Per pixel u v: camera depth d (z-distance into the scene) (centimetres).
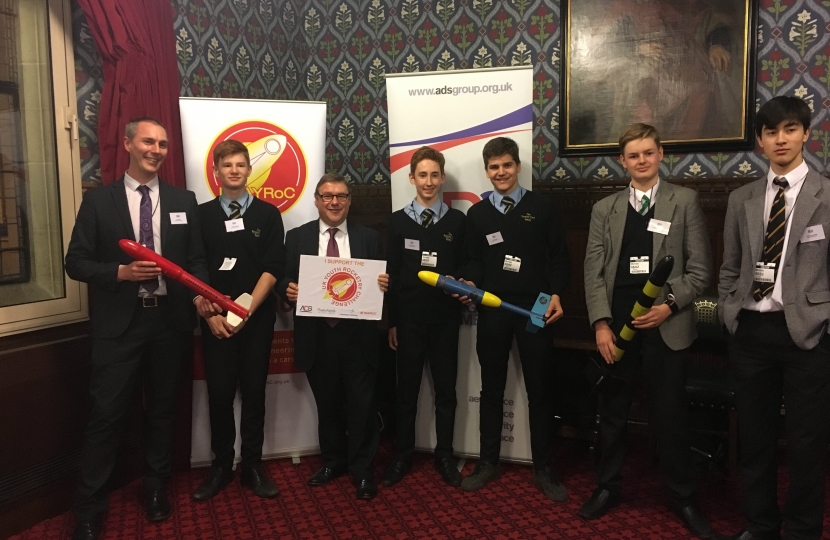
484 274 268
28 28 251
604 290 233
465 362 292
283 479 281
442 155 278
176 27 318
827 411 192
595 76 334
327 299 258
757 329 200
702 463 284
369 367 269
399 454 281
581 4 333
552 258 267
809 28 298
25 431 237
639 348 233
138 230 238
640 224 229
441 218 273
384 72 383
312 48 400
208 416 294
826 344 189
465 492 264
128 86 266
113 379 232
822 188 190
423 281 266
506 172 257
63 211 261
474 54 360
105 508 233
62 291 262
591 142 338
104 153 263
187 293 245
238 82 354
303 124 301
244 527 236
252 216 267
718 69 312
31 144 253
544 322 251
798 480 197
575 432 320
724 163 318
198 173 287
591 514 238
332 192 260
